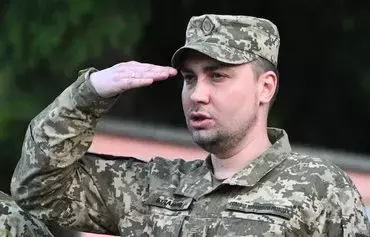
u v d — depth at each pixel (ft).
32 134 21.84
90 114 21.67
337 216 20.52
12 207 23.58
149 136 28.04
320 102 68.39
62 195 22.29
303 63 68.49
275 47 21.75
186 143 28.25
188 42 21.80
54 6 53.78
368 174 28.96
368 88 67.51
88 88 21.45
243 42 21.35
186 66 21.35
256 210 20.61
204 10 66.39
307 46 68.28
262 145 21.57
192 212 21.26
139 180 22.53
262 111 21.63
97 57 54.13
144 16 55.21
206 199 21.30
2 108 52.29
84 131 21.74
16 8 53.93
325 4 67.36
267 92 21.65
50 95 53.47
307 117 68.39
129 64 21.35
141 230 22.06
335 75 68.23
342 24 67.56
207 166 21.97
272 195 20.77
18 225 23.48
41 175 21.80
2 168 52.13
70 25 53.57
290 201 20.57
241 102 21.16
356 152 68.13
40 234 23.76
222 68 21.07
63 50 53.52
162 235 21.30
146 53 65.36
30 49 53.47
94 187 22.53
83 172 22.54
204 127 21.15
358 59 67.77
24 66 53.36
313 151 34.19
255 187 21.02
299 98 68.54
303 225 20.44
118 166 22.72
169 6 65.41
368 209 26.45
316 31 68.08
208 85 21.16
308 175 20.88
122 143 27.78
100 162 22.72
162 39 65.67
